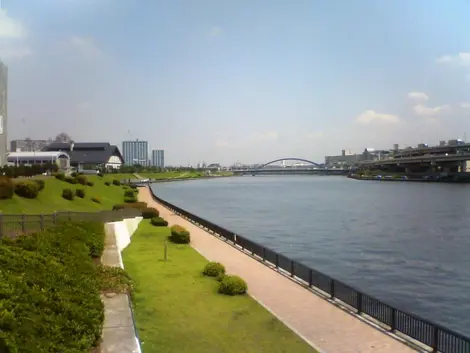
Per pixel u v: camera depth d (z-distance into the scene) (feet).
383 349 42.45
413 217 204.74
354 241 138.51
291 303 57.16
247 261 84.23
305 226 175.94
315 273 64.90
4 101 186.80
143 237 113.19
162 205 216.74
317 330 47.42
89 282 42.86
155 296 58.65
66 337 30.01
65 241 54.60
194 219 148.97
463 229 165.07
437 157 530.27
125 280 51.13
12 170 163.84
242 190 471.62
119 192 252.21
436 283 87.30
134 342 34.76
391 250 122.83
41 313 30.63
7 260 37.24
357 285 85.25
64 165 394.52
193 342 43.14
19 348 25.23
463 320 66.18
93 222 84.17
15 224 66.33
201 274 72.02
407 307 72.13
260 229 167.43
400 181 603.26
